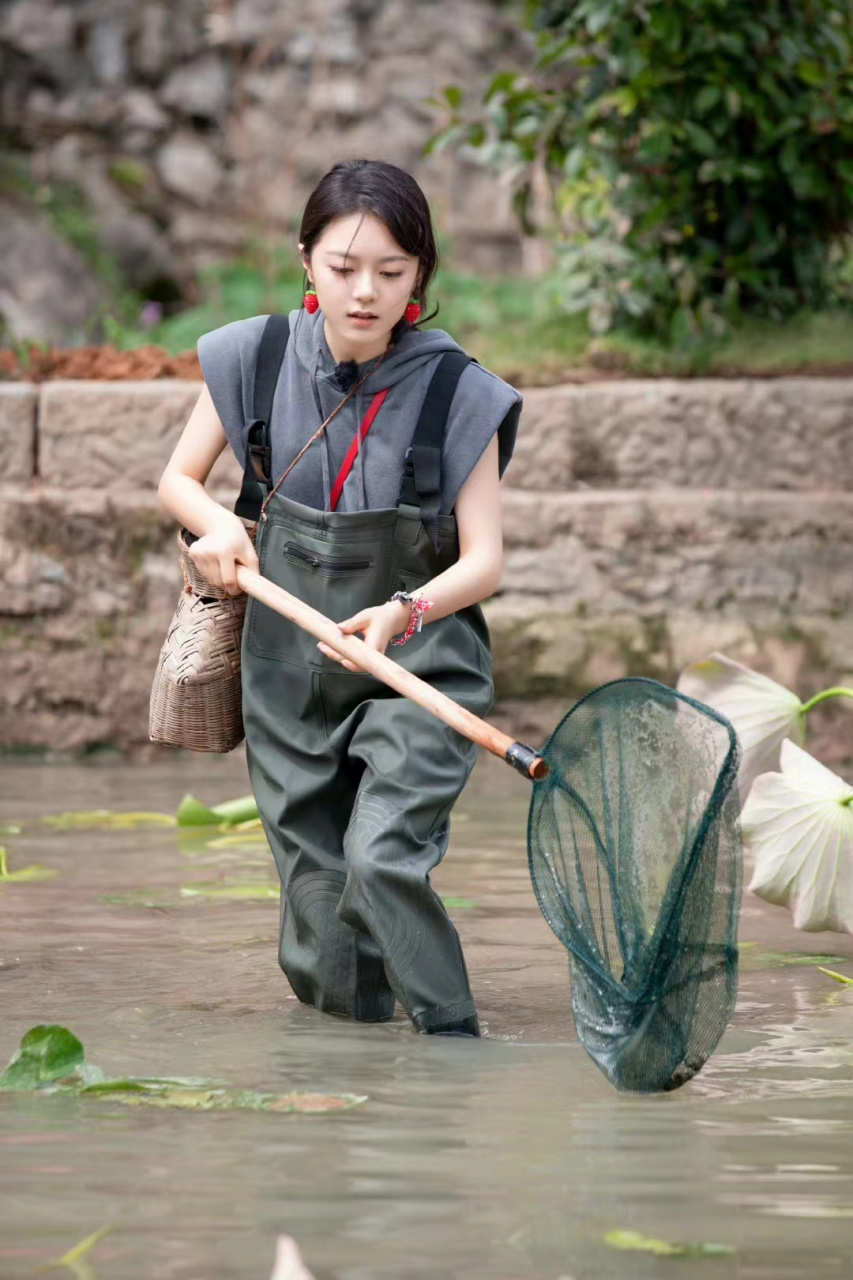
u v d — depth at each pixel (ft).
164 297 68.23
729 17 40.42
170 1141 12.46
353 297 16.51
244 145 68.39
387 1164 11.91
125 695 39.75
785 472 38.55
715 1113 13.32
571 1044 15.78
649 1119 13.11
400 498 17.03
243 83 70.03
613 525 38.29
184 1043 15.70
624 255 42.01
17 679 39.73
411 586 17.12
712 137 41.60
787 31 41.19
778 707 20.97
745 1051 15.47
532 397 39.06
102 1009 17.03
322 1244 10.36
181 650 17.67
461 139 44.98
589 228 44.14
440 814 16.67
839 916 18.56
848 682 37.70
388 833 16.08
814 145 42.06
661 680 38.17
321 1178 11.59
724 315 42.34
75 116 70.18
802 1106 13.51
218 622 17.67
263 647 17.48
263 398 17.54
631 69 40.27
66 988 17.99
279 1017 16.81
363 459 17.20
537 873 14.98
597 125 42.52
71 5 70.44
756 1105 13.56
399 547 17.01
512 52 70.49
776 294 42.86
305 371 17.47
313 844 17.26
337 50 70.03
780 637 37.88
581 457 39.01
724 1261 10.11
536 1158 12.05
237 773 37.37
